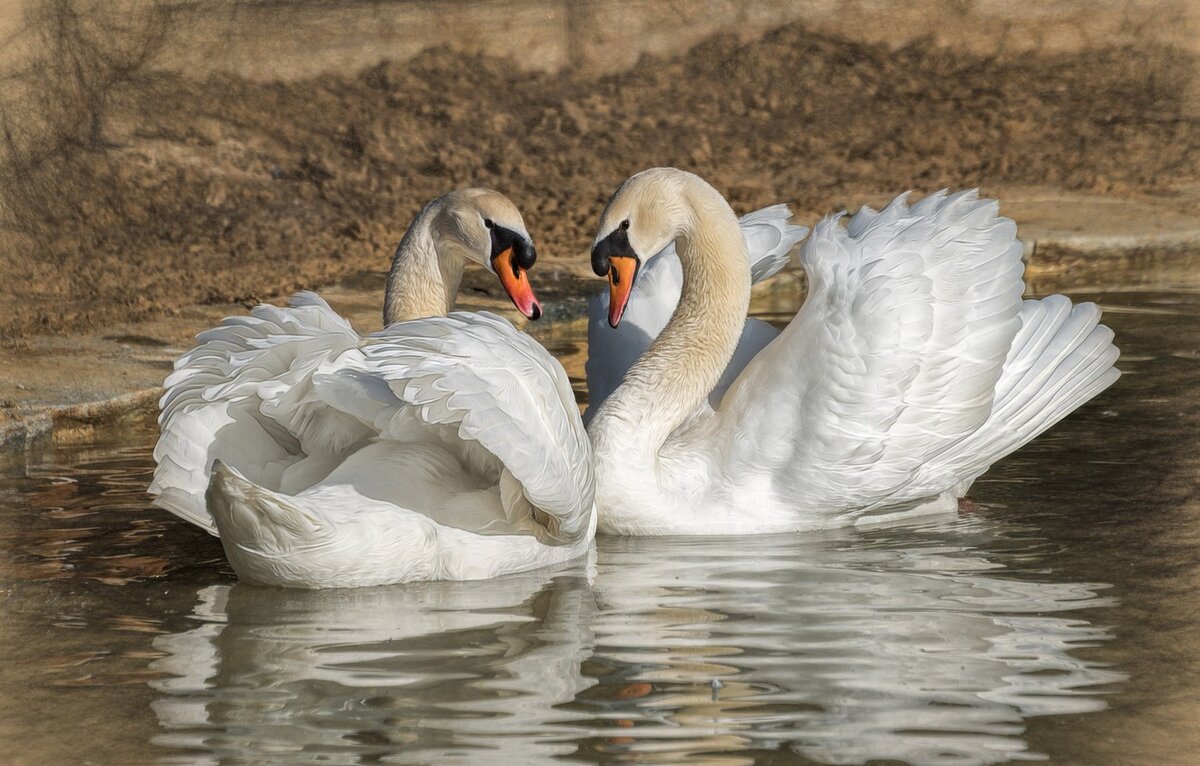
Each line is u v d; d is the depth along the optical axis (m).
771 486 11.13
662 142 31.91
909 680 7.53
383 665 7.80
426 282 12.16
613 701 7.24
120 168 26.48
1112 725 6.95
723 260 11.54
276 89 32.53
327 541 8.89
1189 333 17.25
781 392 11.14
